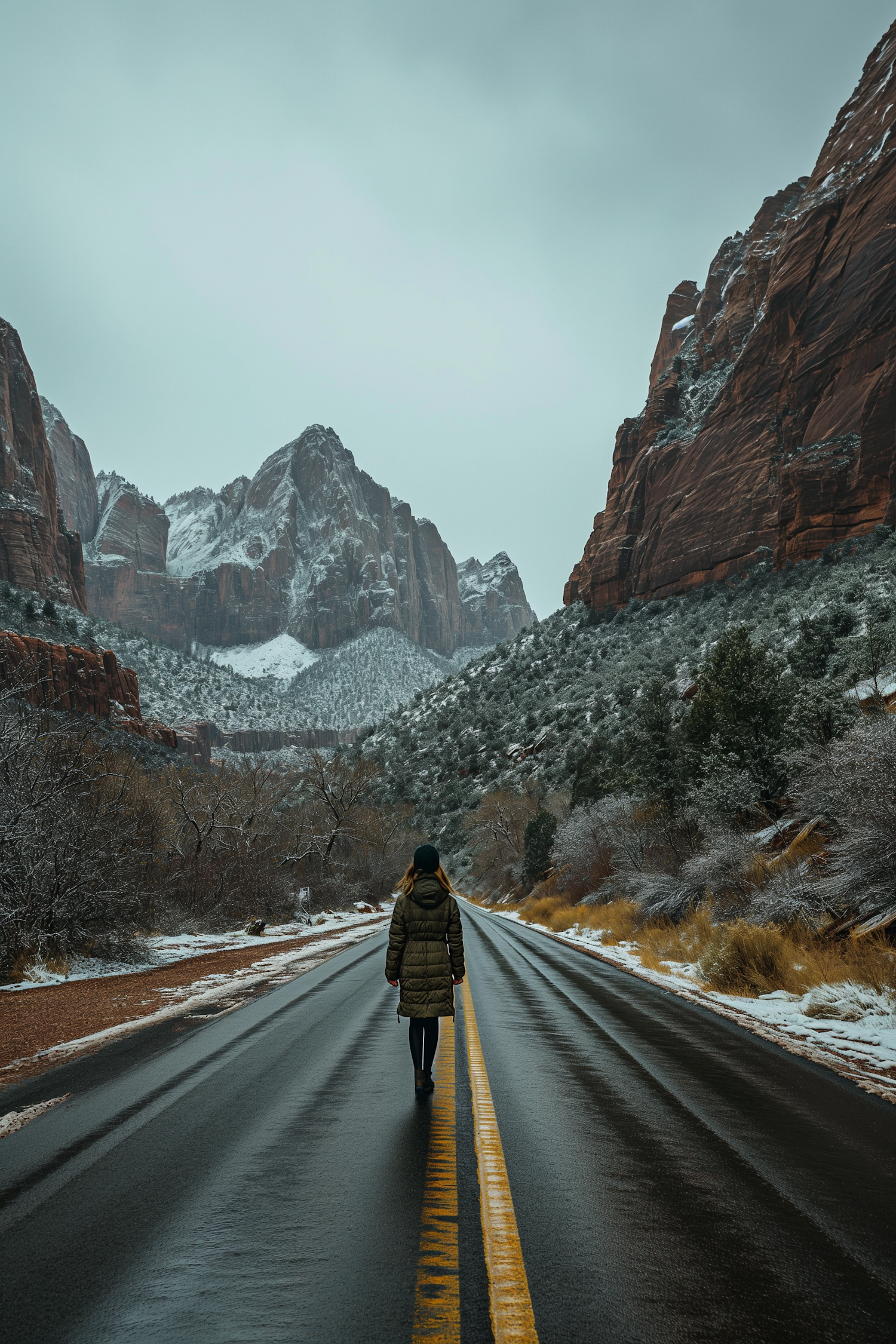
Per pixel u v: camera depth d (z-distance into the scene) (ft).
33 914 38.81
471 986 34.37
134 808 54.54
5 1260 8.80
